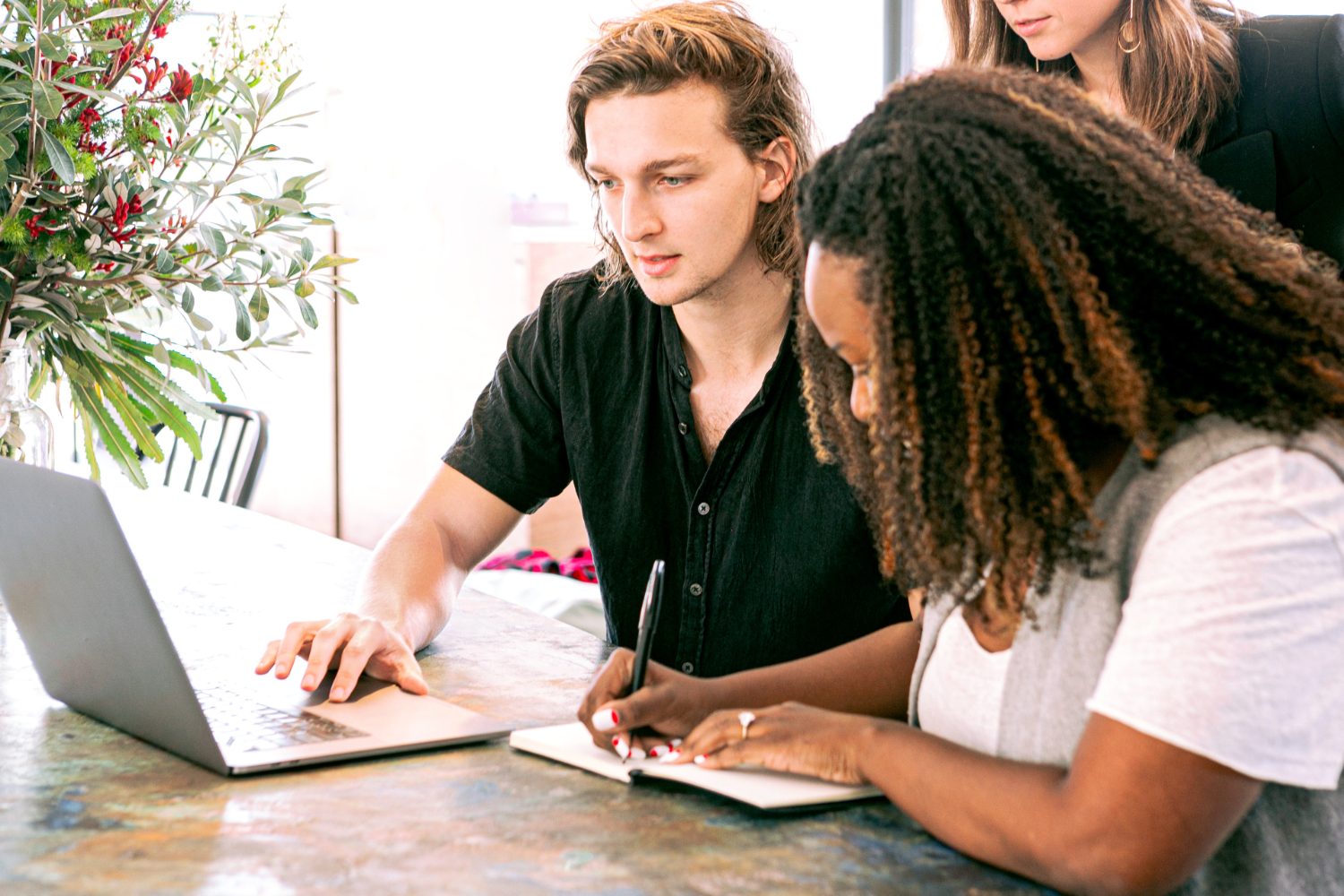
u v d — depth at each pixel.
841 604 1.29
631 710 0.94
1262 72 1.56
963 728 0.85
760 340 1.28
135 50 1.40
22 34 1.35
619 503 1.37
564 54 3.61
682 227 1.18
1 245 1.36
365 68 3.66
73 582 0.98
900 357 0.74
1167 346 0.73
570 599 2.86
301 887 0.73
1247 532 0.68
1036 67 1.71
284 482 3.96
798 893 0.73
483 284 3.76
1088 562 0.75
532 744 0.98
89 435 1.52
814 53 3.15
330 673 1.16
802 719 0.89
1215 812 0.68
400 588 1.29
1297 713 0.67
